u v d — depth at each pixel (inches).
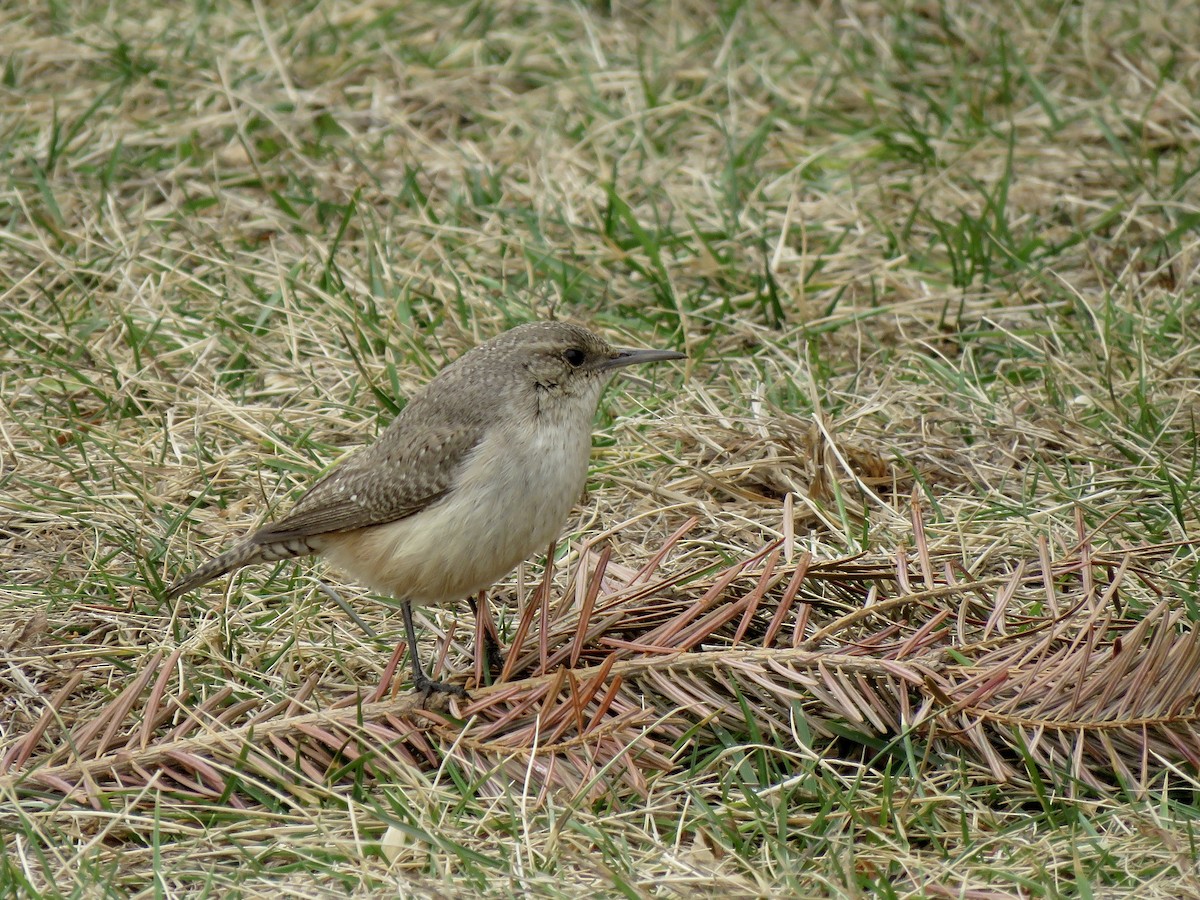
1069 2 764.0
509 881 295.6
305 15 767.1
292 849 305.1
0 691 369.1
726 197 617.0
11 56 706.2
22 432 487.5
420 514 351.9
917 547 387.2
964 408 505.0
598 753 332.2
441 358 533.6
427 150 669.9
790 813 319.6
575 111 698.8
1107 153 652.7
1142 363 491.5
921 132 653.3
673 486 464.4
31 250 586.6
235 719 350.9
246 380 518.0
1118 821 312.2
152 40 735.7
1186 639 328.8
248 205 622.2
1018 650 348.5
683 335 541.0
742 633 354.9
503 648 382.9
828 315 552.4
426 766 342.3
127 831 315.9
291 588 414.0
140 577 420.2
